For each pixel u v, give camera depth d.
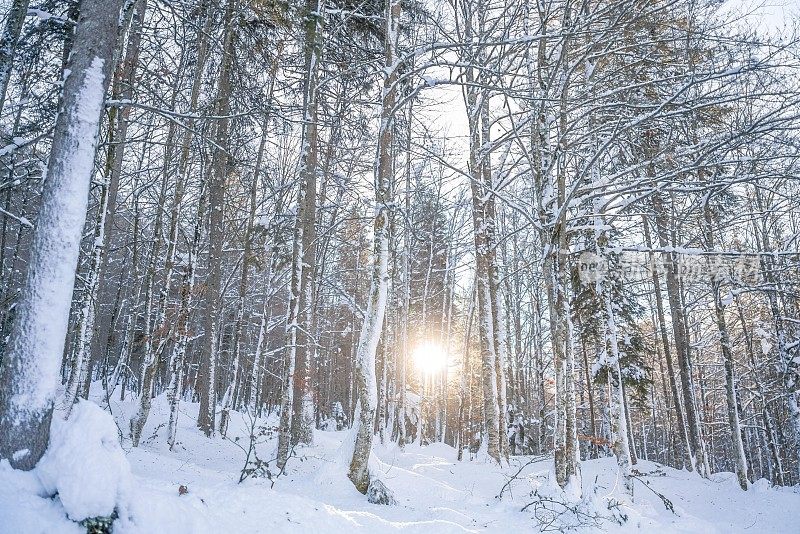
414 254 26.97
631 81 11.62
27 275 4.30
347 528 5.48
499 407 16.88
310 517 5.32
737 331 25.78
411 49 11.52
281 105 12.09
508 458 16.48
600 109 10.63
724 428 32.12
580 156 12.87
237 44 12.53
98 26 4.78
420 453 20.00
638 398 22.17
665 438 39.12
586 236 13.40
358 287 27.55
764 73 8.87
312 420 15.67
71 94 4.59
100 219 9.88
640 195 11.16
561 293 10.15
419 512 7.56
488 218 16.22
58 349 4.29
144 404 11.91
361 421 8.87
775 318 17.70
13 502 3.64
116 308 20.17
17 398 4.05
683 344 20.66
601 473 16.86
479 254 16.11
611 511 8.48
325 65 14.45
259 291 28.97
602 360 17.89
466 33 13.98
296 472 10.59
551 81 10.04
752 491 14.80
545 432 29.34
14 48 7.01
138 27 10.84
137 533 3.94
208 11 10.96
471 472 13.80
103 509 3.85
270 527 4.86
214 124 14.65
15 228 15.62
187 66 14.32
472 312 24.55
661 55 10.20
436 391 33.28
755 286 15.38
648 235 16.56
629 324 18.91
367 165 18.16
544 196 10.88
